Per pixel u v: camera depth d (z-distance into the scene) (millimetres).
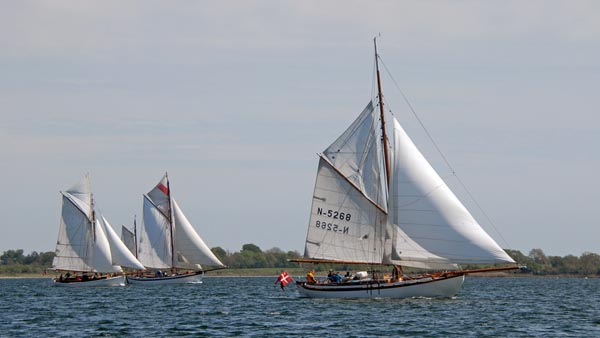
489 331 161375
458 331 160875
